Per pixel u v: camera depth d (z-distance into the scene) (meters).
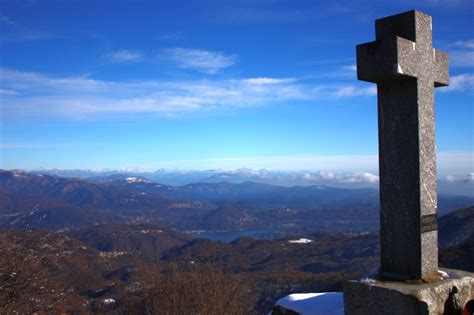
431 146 3.84
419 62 3.77
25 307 8.55
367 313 3.57
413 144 3.75
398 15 3.91
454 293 3.57
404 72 3.61
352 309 3.67
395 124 3.87
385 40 3.64
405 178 3.79
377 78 3.76
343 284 3.74
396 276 3.79
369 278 3.76
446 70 4.14
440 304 3.50
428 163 3.80
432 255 3.79
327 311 4.12
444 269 4.10
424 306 3.34
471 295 3.73
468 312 3.59
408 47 3.66
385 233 3.92
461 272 3.96
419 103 3.75
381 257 3.94
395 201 3.85
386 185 3.91
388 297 3.45
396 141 3.86
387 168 3.91
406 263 3.77
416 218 3.72
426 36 3.91
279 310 4.46
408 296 3.35
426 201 3.76
